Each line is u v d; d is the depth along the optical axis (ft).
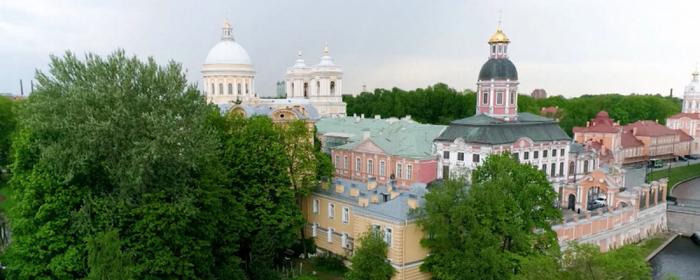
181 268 158.71
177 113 169.37
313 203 240.53
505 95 318.65
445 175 293.02
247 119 230.27
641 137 522.06
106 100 156.66
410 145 305.32
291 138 229.25
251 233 205.16
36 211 158.81
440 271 174.40
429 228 176.55
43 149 151.74
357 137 359.66
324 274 211.41
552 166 302.66
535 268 129.90
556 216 194.90
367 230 187.73
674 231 312.29
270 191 215.10
